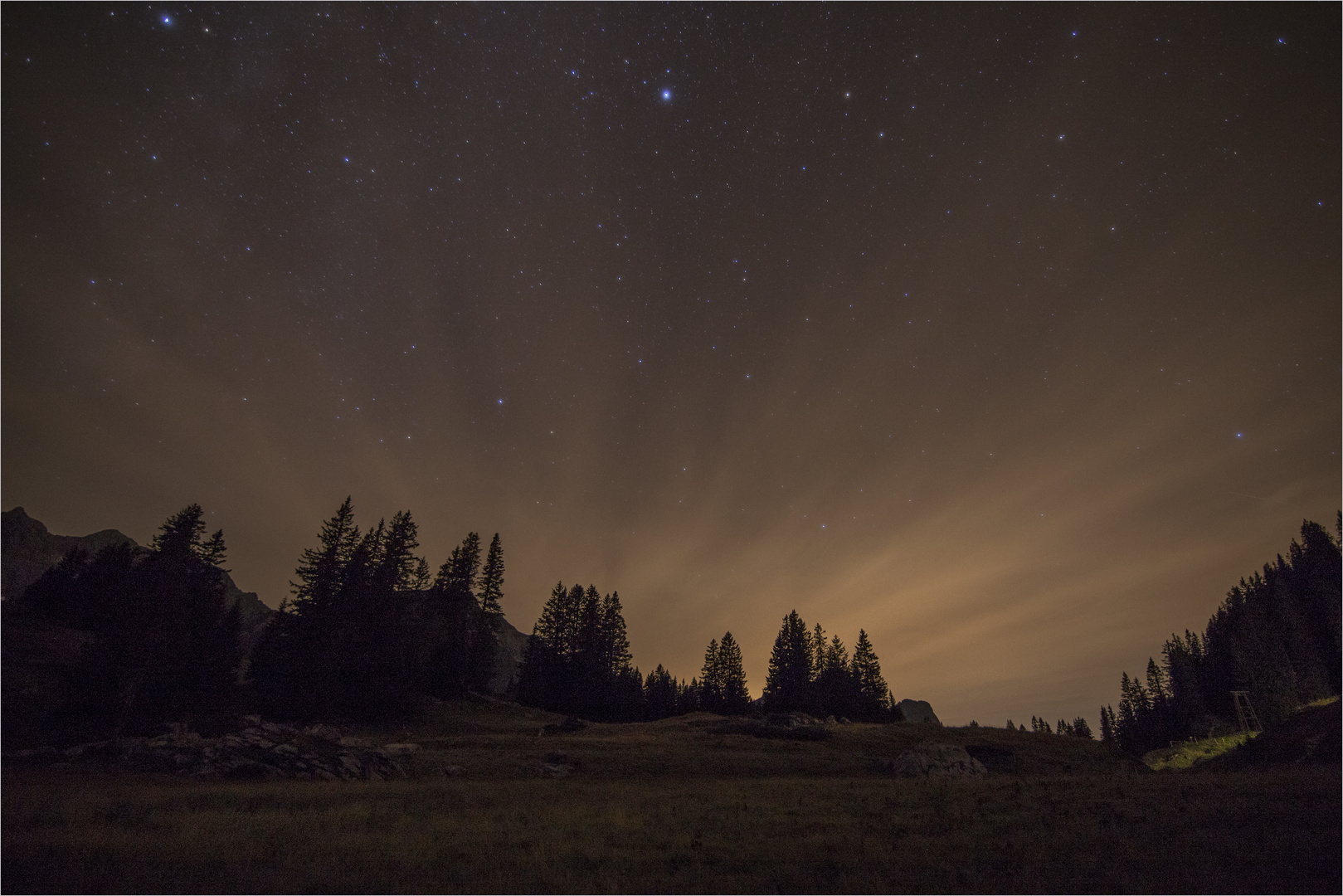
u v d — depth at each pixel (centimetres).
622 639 8831
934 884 883
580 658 7850
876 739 4759
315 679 4678
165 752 2514
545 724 5247
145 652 3678
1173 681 9462
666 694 9731
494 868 989
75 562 5947
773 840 1227
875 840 1184
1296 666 7375
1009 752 4312
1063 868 946
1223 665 8506
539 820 1484
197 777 2302
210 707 4322
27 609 5303
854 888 878
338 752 2733
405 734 4344
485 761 3123
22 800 1520
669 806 1775
